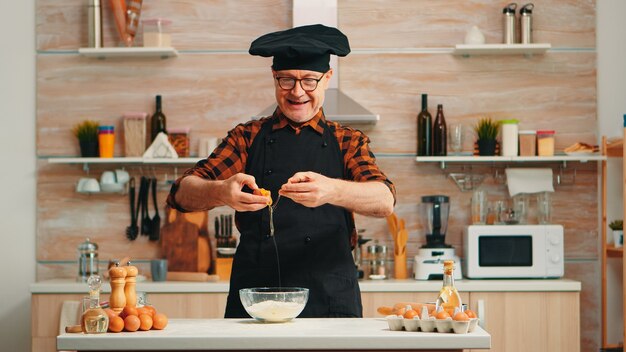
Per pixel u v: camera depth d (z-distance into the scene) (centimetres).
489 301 439
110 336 200
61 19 498
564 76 495
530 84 494
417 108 493
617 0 495
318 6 482
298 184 231
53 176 495
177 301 439
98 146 488
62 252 494
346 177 272
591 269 488
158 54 486
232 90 495
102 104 496
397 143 493
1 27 497
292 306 227
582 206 491
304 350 203
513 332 438
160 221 492
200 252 478
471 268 457
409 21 495
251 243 263
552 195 491
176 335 201
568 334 438
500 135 488
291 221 262
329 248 261
